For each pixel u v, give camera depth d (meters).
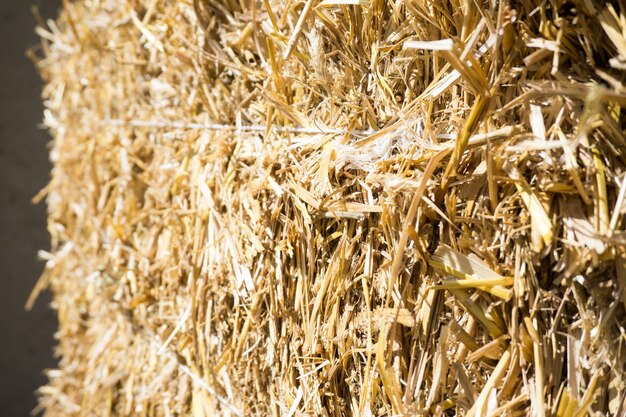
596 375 0.68
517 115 0.73
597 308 0.68
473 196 0.75
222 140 1.16
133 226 1.53
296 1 0.96
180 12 1.26
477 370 0.76
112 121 1.58
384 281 0.84
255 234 1.04
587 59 0.69
